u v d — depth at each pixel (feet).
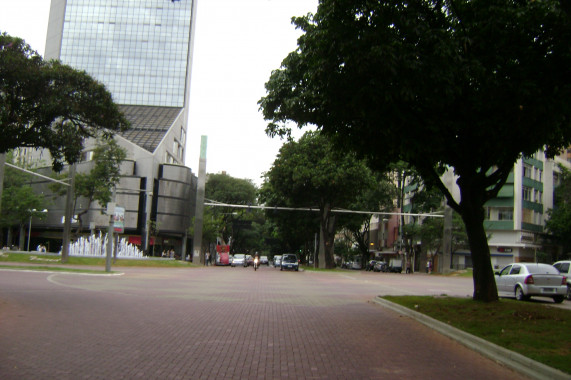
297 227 188.03
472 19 37.70
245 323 36.76
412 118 38.29
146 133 266.77
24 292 52.16
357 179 148.97
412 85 35.32
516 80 37.14
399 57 33.96
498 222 182.39
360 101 37.11
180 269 138.72
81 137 51.24
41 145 48.85
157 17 352.90
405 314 45.37
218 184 271.28
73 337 28.73
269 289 73.77
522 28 36.58
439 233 180.14
